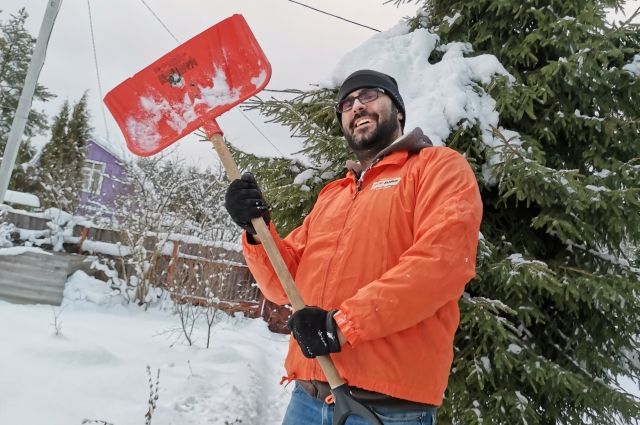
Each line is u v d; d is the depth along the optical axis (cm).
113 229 915
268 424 420
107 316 707
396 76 379
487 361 320
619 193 304
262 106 382
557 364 321
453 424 331
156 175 1090
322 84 394
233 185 154
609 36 349
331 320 120
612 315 351
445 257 116
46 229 868
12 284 704
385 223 140
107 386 381
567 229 315
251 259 168
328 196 181
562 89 378
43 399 332
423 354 127
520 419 313
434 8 457
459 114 337
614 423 354
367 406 127
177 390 407
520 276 308
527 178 317
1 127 2245
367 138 170
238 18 185
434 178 136
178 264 820
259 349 685
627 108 369
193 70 183
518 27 403
